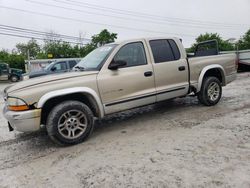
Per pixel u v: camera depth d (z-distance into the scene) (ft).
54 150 14.56
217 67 21.30
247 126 15.70
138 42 17.62
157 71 17.81
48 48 147.95
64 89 14.60
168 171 10.81
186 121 17.76
